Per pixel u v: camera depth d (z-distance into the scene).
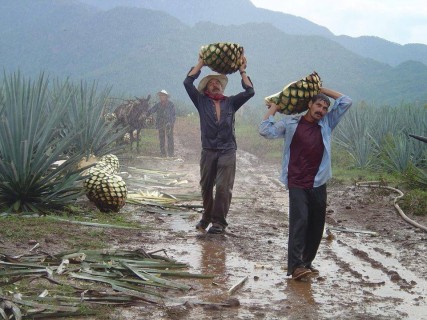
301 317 5.39
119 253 6.91
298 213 6.59
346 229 9.06
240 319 5.30
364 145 17.00
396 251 7.90
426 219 10.05
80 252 6.75
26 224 8.05
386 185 13.43
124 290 5.72
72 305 5.30
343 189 13.29
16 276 5.93
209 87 8.60
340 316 5.43
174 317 5.25
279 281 6.47
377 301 5.87
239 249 7.79
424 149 16.12
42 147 9.09
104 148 13.50
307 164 6.64
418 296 6.04
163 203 10.55
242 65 8.52
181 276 6.49
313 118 6.66
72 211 9.22
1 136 8.98
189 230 8.80
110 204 9.52
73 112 13.23
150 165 16.56
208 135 8.49
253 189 13.32
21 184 8.92
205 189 8.63
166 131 19.41
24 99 9.12
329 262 7.28
